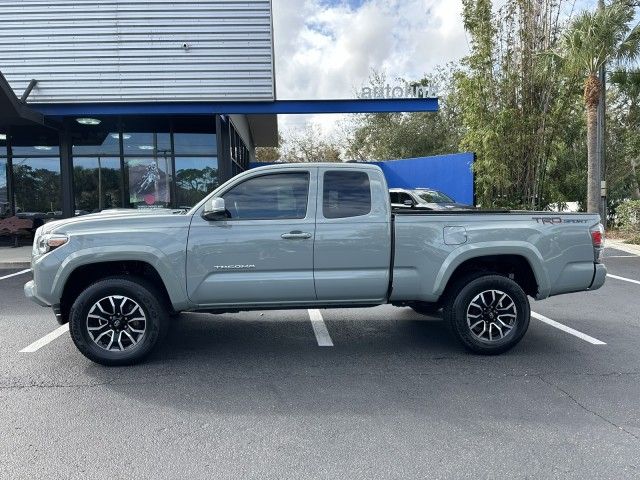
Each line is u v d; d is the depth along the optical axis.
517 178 13.98
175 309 4.96
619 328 6.26
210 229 4.89
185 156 14.48
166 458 3.28
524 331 5.25
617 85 19.33
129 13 12.65
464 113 14.66
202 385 4.50
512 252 5.14
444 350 5.46
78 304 4.80
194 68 12.81
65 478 3.05
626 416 3.86
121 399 4.20
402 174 21.81
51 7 12.57
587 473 3.09
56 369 4.89
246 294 4.95
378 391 4.36
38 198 14.55
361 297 5.12
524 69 13.59
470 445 3.43
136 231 4.82
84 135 14.23
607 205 19.12
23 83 12.66
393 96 13.56
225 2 12.72
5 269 11.02
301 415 3.90
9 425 3.74
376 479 3.04
